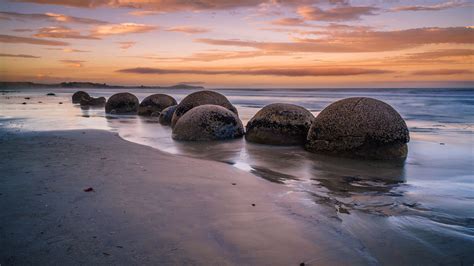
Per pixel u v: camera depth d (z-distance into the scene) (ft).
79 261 9.43
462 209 15.42
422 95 137.69
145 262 9.49
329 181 20.08
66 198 14.52
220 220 12.76
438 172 22.45
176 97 144.56
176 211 13.44
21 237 10.80
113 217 12.55
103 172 19.22
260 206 14.58
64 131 38.04
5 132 37.40
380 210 15.17
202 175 19.45
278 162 24.91
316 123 28.40
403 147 26.63
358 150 26.16
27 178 17.61
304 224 12.87
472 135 38.52
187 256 9.92
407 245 11.73
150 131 41.24
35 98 126.93
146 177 18.43
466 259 10.82
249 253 10.35
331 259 10.30
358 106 26.91
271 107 33.53
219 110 35.76
